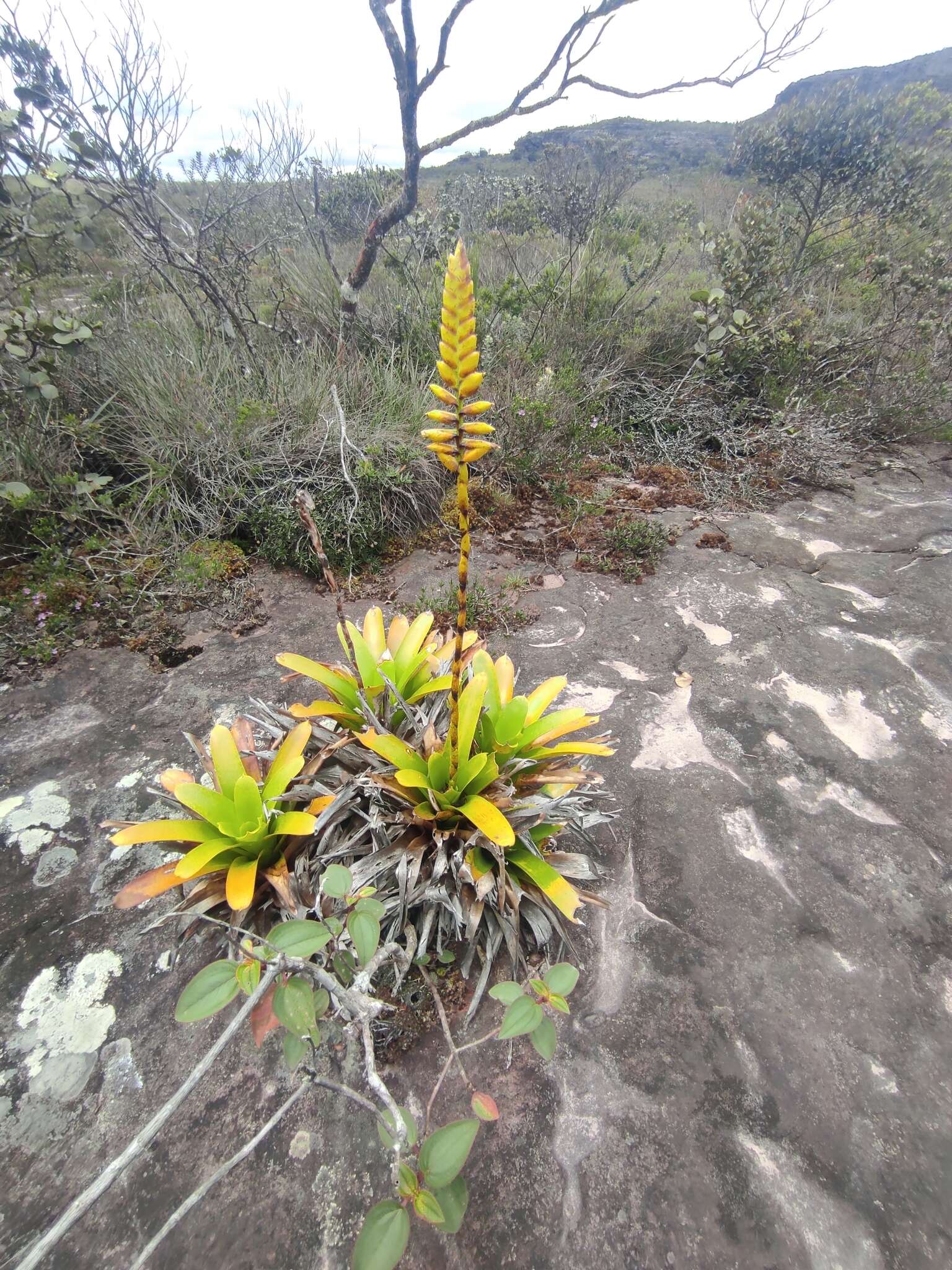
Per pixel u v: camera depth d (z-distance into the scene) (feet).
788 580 13.08
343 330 16.89
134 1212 4.99
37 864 7.48
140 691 9.98
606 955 6.76
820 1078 5.88
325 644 11.14
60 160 12.77
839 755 9.26
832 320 21.49
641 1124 5.54
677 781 8.75
